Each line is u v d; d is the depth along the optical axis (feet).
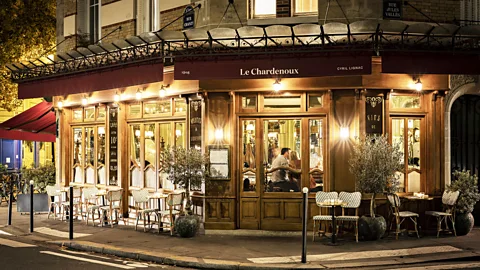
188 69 41.32
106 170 53.47
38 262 34.91
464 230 42.27
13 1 71.46
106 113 53.52
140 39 43.21
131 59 44.16
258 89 42.88
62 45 59.57
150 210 46.21
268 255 36.40
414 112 43.86
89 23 57.93
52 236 44.78
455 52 40.04
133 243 40.83
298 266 33.30
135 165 51.80
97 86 47.85
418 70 39.93
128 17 52.11
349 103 42.24
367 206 41.96
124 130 52.26
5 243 42.29
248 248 38.70
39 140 68.85
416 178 44.37
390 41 39.81
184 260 34.88
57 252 38.83
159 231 45.21
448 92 44.11
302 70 40.04
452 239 40.88
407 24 38.68
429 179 43.83
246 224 43.93
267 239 42.04
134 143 52.01
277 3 43.83
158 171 49.52
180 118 47.19
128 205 52.19
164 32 41.01
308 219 43.32
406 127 44.09
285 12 43.70
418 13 43.14
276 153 44.01
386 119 42.55
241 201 44.11
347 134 42.16
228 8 43.98
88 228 48.49
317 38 39.81
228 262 34.32
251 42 42.11
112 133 52.90
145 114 50.83
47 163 68.03
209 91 43.52
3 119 81.87
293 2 44.01
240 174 44.24
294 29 39.42
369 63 39.22
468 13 44.09
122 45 45.50
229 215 43.83
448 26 39.29
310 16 43.19
